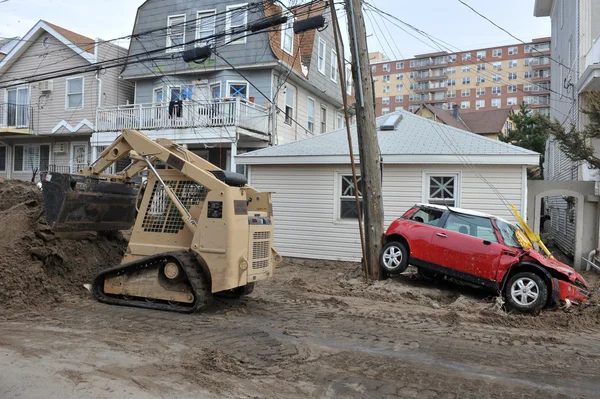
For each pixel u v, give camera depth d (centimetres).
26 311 716
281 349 595
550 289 859
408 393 475
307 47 2353
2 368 485
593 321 793
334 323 732
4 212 888
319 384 491
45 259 807
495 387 497
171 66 2142
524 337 691
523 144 3562
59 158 2494
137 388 453
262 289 984
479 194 1291
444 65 10081
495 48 9725
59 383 454
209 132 1866
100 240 972
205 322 703
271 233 830
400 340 655
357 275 1132
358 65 1075
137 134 809
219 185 729
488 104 9781
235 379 495
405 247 1031
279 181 1480
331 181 1427
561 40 2202
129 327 661
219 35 1441
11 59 2489
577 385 513
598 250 1400
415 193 1341
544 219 2503
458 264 943
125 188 919
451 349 623
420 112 5631
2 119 2519
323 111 2647
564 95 2047
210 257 720
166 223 780
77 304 771
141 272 777
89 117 2312
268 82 2042
